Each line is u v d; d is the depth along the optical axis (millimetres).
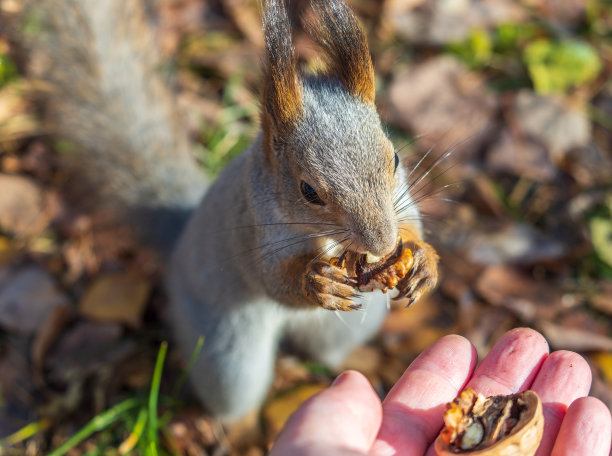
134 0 436
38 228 418
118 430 357
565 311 388
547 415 265
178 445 355
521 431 230
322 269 280
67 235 417
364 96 280
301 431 226
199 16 504
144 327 397
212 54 488
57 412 359
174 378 380
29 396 363
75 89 422
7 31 419
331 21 281
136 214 413
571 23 518
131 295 398
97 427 349
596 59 484
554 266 408
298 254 295
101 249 416
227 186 330
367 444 243
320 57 292
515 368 279
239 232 319
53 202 423
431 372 274
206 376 358
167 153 417
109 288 400
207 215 341
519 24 509
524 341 283
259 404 371
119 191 414
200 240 346
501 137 448
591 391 349
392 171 272
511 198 437
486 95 464
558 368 275
